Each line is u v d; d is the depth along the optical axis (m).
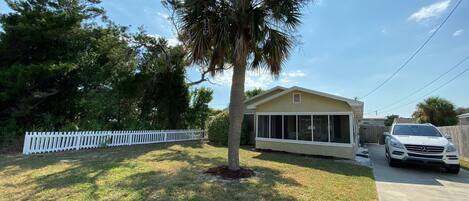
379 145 21.77
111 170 6.96
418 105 34.09
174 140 16.89
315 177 7.38
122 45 15.85
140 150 11.45
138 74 16.09
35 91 11.70
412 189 6.71
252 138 17.00
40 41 11.69
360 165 10.03
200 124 20.58
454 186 7.13
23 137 11.08
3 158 8.36
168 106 17.58
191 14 6.86
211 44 6.83
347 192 5.96
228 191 5.48
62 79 12.73
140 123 15.65
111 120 15.22
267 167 8.47
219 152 11.80
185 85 18.30
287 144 13.17
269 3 7.00
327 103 12.30
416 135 10.42
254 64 7.77
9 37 10.98
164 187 5.56
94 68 14.04
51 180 5.82
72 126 11.89
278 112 13.68
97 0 17.47
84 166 7.39
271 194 5.43
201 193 5.27
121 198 4.80
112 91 14.84
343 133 11.79
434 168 9.90
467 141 12.46
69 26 12.35
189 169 7.48
